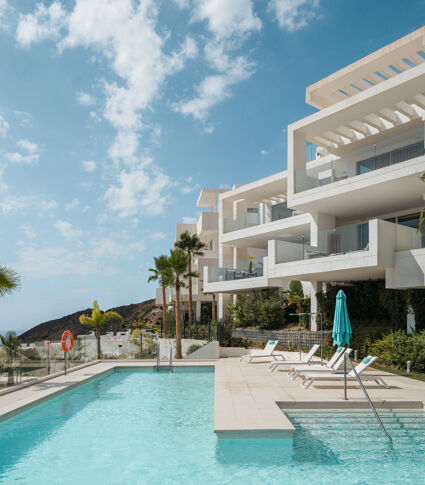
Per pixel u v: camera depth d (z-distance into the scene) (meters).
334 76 20.61
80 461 7.14
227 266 28.86
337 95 22.12
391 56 18.62
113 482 6.23
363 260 16.17
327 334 19.91
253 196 30.22
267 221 31.50
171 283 25.03
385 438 7.91
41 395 11.55
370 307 20.70
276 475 6.36
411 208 20.64
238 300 28.09
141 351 22.55
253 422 8.16
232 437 7.71
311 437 8.00
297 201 20.16
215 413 8.91
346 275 19.34
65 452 7.62
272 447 7.47
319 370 12.93
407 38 17.73
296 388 12.05
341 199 19.22
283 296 26.31
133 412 10.71
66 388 13.05
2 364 12.05
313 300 22.45
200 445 7.91
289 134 20.67
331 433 8.21
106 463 7.03
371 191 17.98
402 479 6.19
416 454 7.12
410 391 11.21
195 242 31.70
